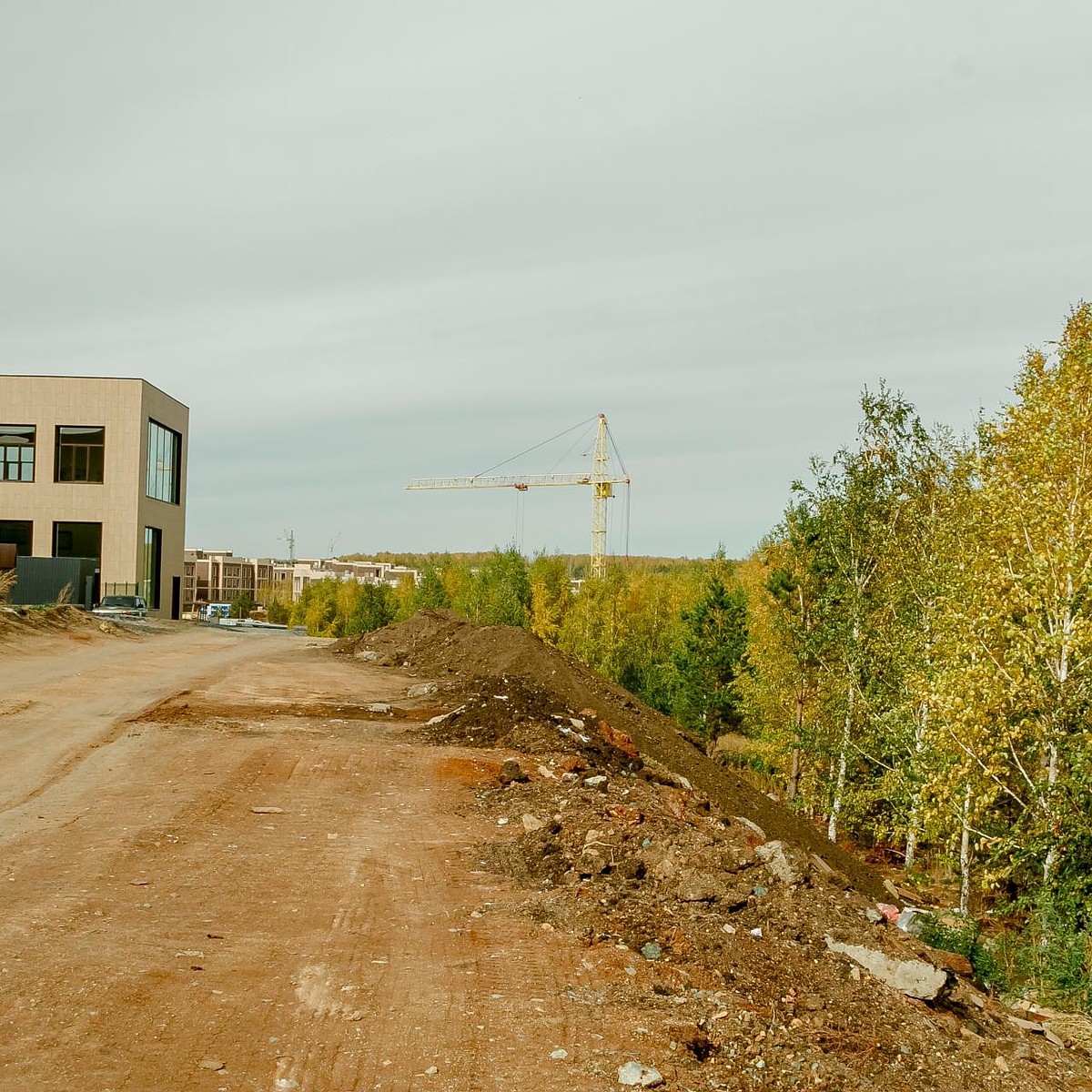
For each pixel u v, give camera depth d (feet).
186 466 201.77
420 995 20.18
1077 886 52.70
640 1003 20.39
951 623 62.64
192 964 21.20
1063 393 58.85
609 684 84.84
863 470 84.02
